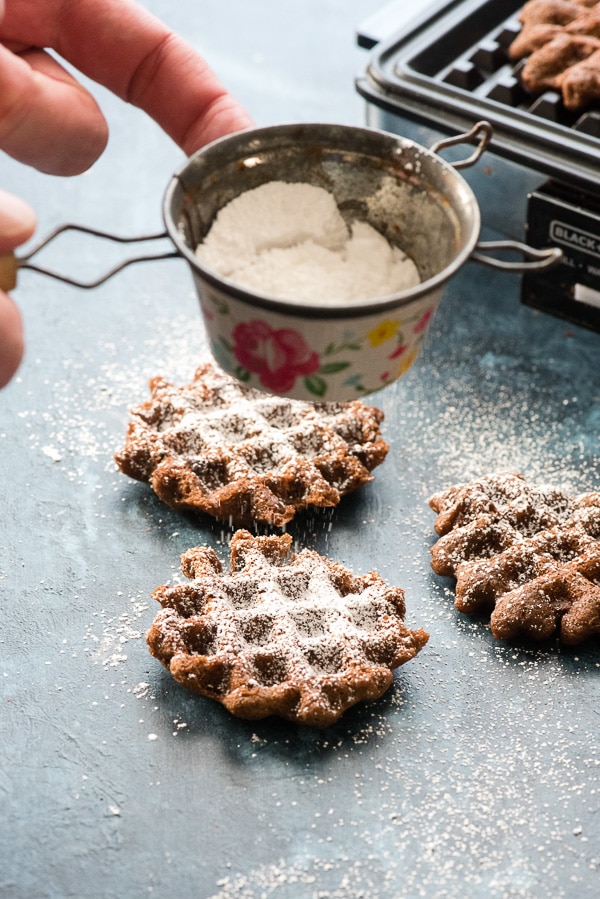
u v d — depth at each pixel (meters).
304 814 0.49
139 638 0.53
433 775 0.50
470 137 0.50
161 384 0.60
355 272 0.49
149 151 0.72
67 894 0.47
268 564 0.54
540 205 0.59
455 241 0.47
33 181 0.70
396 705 0.52
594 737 0.51
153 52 0.54
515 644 0.53
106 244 0.67
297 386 0.47
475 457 0.59
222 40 0.77
